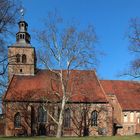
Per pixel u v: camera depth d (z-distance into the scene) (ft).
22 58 263.29
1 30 125.59
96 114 250.78
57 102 241.14
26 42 266.57
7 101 242.37
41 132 242.17
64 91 201.67
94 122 249.55
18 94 246.27
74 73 252.62
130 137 167.73
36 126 242.58
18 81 257.14
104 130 248.73
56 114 240.94
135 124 280.31
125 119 279.28
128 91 294.46
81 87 255.91
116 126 274.57
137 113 282.56
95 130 248.11
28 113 242.58
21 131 240.94
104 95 256.93
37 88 251.80
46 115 244.01
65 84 205.26
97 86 263.08
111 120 250.16
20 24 268.41
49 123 242.99
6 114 241.14
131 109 280.92
